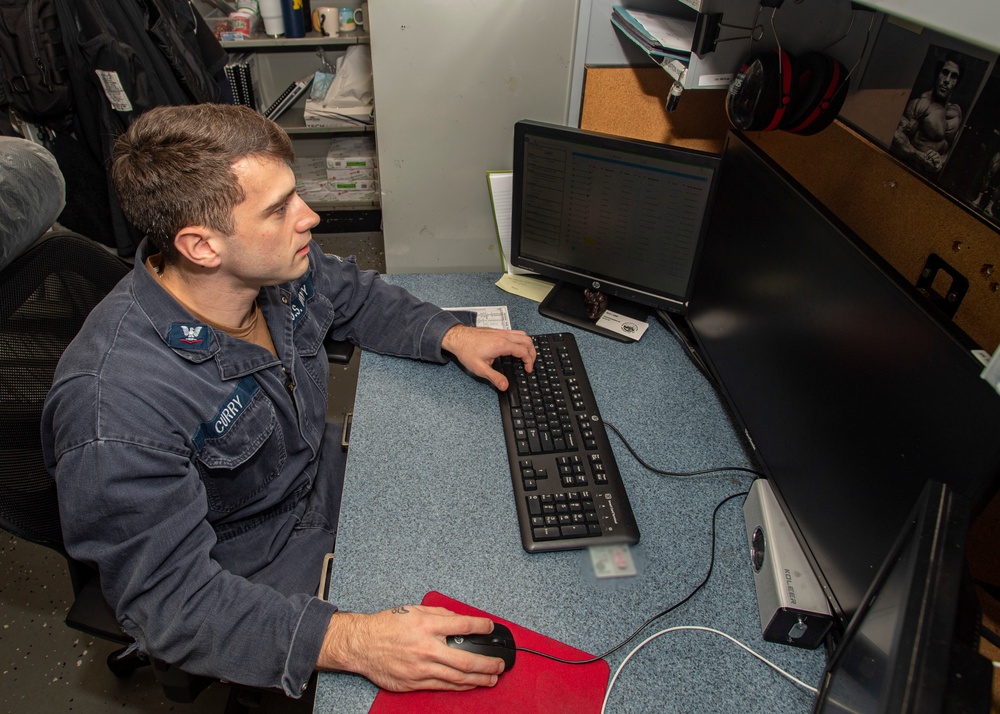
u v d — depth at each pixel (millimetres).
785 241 826
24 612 1493
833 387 721
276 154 791
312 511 1070
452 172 1516
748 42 956
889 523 616
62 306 948
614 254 1219
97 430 738
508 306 1322
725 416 1059
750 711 678
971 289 751
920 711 366
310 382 1082
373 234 2904
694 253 1121
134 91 1907
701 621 763
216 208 751
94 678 1379
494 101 1419
